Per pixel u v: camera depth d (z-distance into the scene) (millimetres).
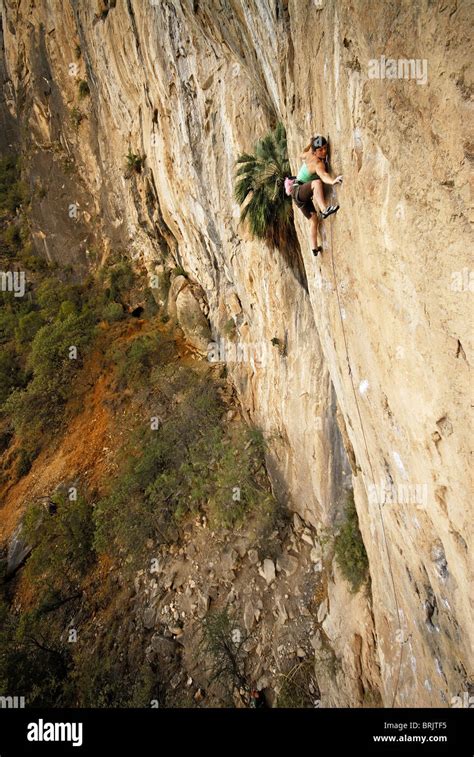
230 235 11164
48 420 17484
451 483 2896
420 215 2594
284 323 9734
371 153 3086
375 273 3449
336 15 3273
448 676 3852
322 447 9055
